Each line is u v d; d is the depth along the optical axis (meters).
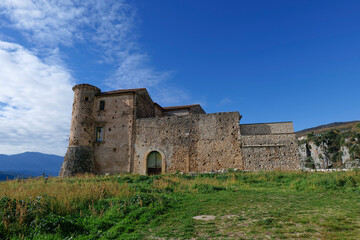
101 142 29.72
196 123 27.48
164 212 8.96
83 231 6.89
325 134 94.44
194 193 13.24
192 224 7.26
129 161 28.20
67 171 27.06
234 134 25.80
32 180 20.94
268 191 13.78
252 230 6.36
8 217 6.82
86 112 29.88
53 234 6.39
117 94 30.64
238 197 11.80
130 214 8.44
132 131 29.11
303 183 14.91
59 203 8.77
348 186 13.41
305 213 8.05
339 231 5.96
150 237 6.29
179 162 26.80
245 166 24.42
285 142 24.00
